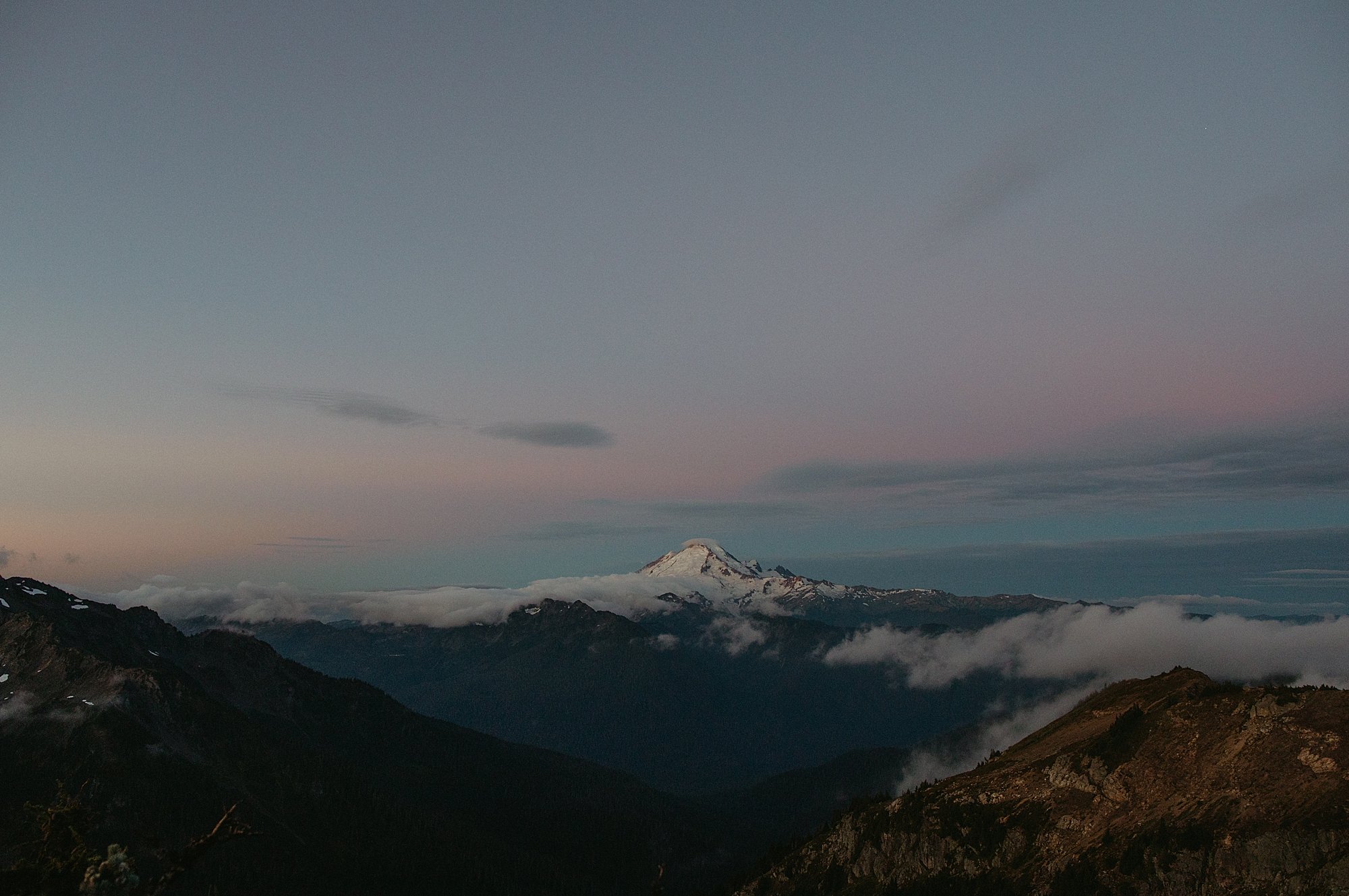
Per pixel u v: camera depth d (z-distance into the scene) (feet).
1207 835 492.95
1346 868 419.13
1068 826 591.78
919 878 641.40
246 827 139.74
